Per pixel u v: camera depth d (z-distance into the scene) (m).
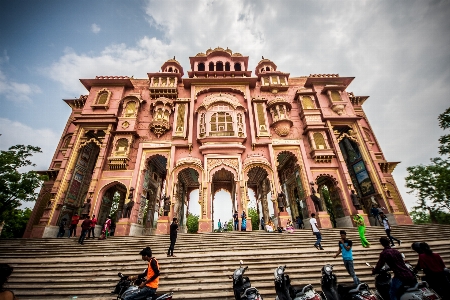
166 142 18.67
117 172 17.27
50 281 6.73
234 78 22.00
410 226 13.27
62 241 11.43
